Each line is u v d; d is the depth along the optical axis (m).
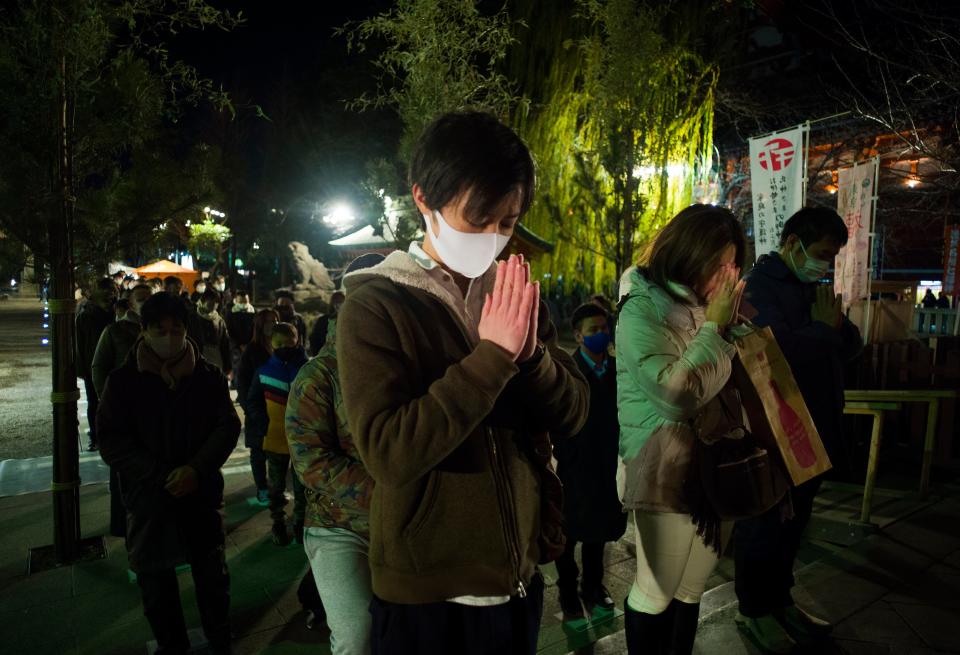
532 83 11.21
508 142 1.13
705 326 1.97
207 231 22.38
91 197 3.88
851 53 10.41
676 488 2.10
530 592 1.31
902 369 6.16
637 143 8.65
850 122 11.44
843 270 5.48
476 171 1.09
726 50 11.34
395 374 1.10
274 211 26.84
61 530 3.96
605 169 8.76
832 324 2.89
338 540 2.08
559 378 1.27
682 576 2.24
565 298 16.61
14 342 16.48
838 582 3.46
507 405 1.24
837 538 4.03
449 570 1.15
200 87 4.12
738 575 2.98
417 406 1.05
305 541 2.16
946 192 9.45
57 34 3.59
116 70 3.87
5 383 10.77
